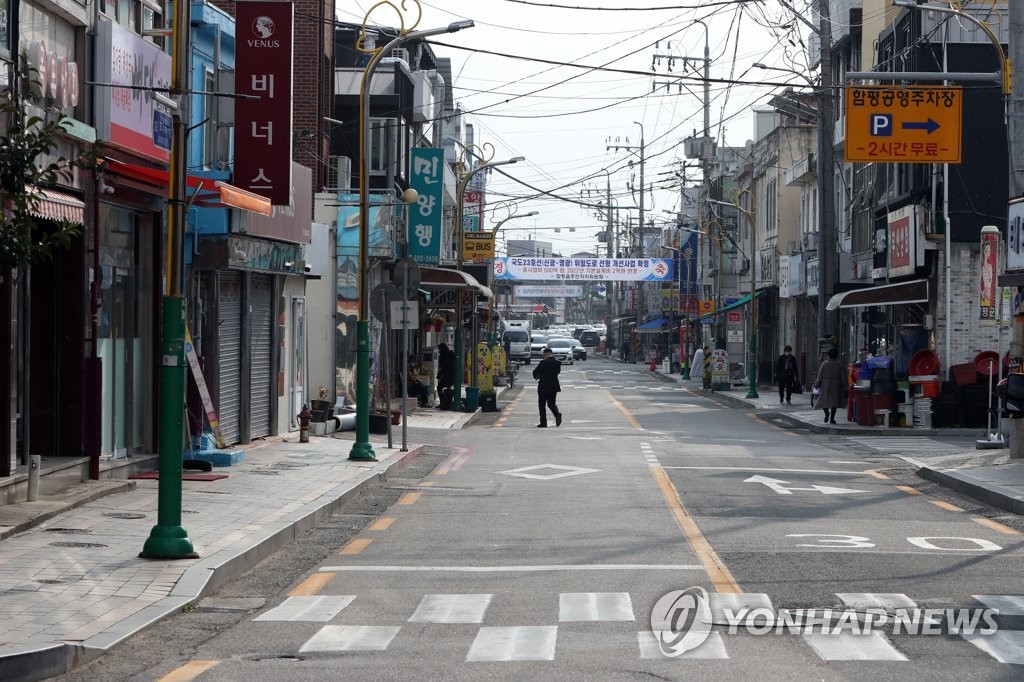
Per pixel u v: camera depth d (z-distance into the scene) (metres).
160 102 17.41
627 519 14.58
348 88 41.47
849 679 7.17
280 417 24.58
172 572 10.46
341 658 7.89
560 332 132.50
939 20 33.25
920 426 30.06
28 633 8.27
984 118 31.83
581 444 26.89
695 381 64.81
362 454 20.64
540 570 11.12
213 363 20.44
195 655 8.05
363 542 13.06
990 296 26.73
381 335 33.44
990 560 11.56
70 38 15.18
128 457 17.33
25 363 14.58
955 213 31.66
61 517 13.31
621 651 7.94
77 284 15.36
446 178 53.75
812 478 19.78
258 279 23.20
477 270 50.12
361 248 21.12
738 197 58.81
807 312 50.94
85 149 15.14
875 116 22.80
